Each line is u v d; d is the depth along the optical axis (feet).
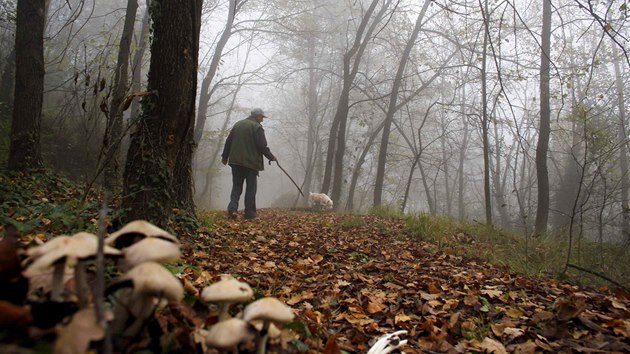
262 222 29.60
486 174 38.37
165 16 16.15
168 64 16.06
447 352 9.41
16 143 28.37
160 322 6.07
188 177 20.25
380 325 11.27
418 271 17.44
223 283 5.83
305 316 10.43
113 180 25.05
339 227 29.66
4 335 3.52
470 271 17.90
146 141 15.69
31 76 29.27
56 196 23.59
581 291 14.94
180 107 16.24
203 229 19.92
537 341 9.56
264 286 13.60
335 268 17.74
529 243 27.40
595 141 30.86
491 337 10.25
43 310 4.66
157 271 4.58
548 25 44.34
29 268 4.32
